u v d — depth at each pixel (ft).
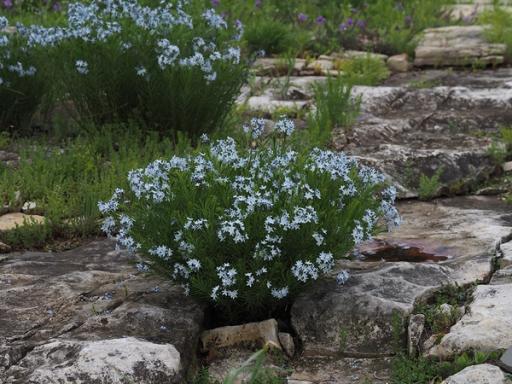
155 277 21.02
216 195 19.08
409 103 38.40
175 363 16.53
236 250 18.45
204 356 18.45
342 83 36.45
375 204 20.45
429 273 20.45
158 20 31.14
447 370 16.80
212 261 18.43
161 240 18.84
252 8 52.54
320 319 18.84
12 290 20.25
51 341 17.38
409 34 51.31
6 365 16.79
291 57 46.39
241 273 18.22
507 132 32.60
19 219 25.43
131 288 20.43
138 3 33.53
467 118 35.63
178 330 18.30
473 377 15.80
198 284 18.34
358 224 18.95
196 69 29.73
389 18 55.01
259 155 20.74
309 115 33.96
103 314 18.86
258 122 21.79
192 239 18.06
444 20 57.31
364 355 18.15
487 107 37.29
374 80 43.73
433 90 39.22
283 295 18.38
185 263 19.01
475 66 46.55
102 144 30.17
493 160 30.76
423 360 17.29
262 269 17.97
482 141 32.73
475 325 17.53
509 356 16.37
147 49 30.25
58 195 26.16
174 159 19.84
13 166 29.09
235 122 32.91
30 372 16.39
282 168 19.83
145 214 19.44
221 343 18.54
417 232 24.66
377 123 34.96
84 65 30.01
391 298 19.15
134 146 29.50
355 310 18.79
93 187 26.30
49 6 48.47
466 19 56.54
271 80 42.27
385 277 20.08
